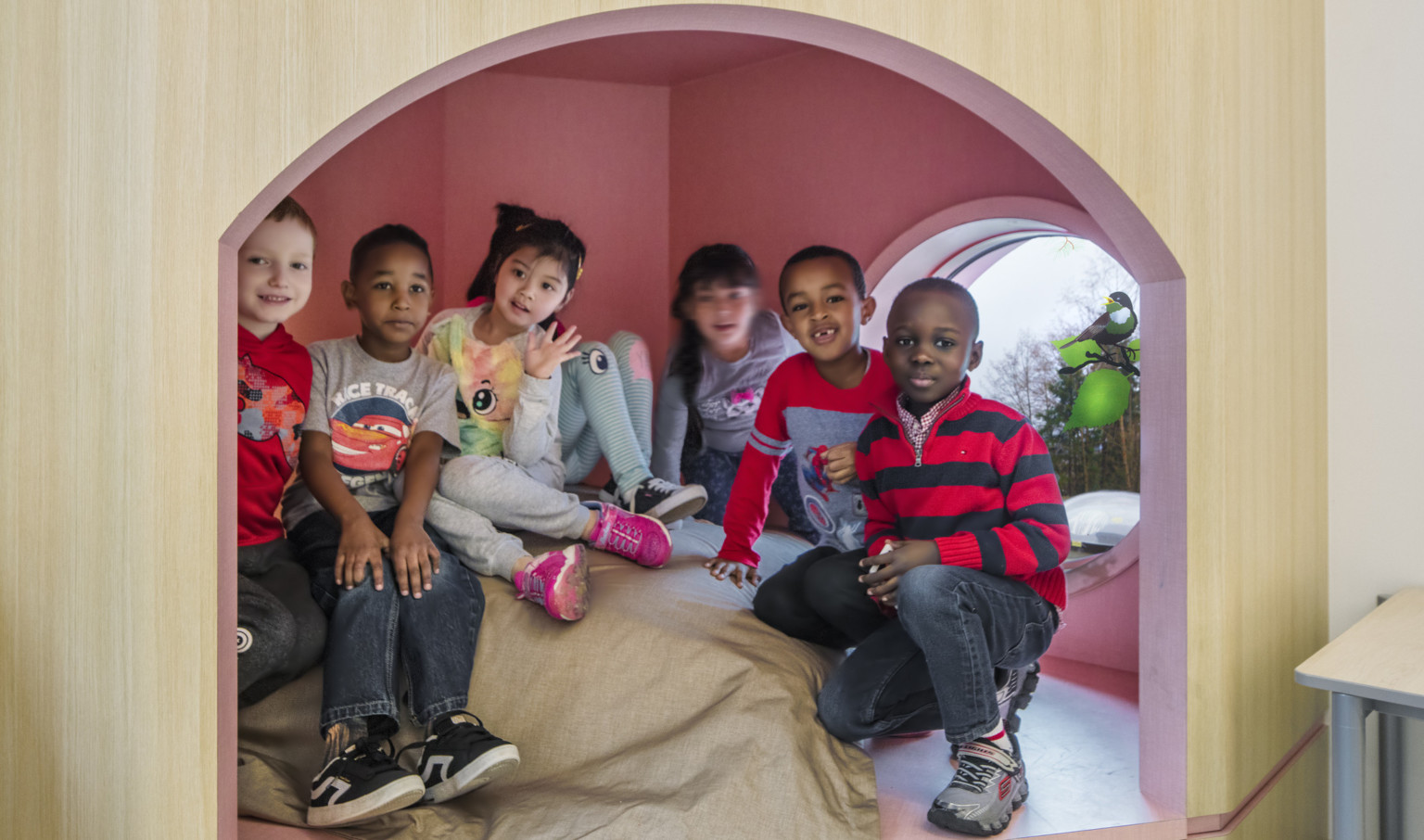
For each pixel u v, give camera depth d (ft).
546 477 9.23
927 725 6.88
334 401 7.80
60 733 4.55
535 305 9.54
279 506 7.89
